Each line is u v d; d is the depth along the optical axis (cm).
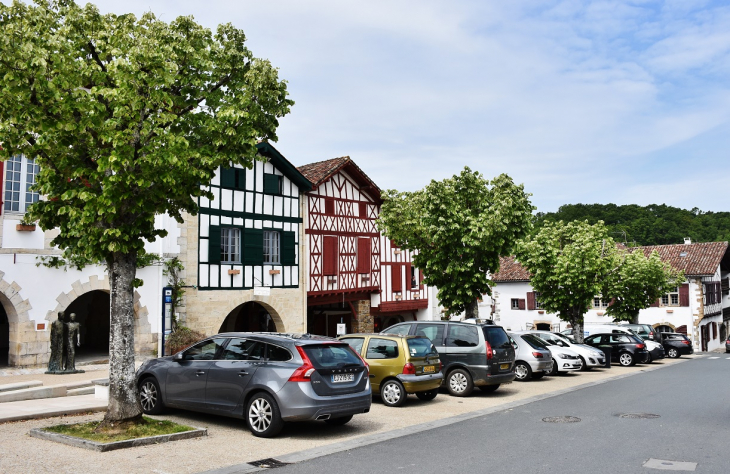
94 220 877
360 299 2944
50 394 1262
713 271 4062
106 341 2541
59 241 966
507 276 4509
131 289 928
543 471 712
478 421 1080
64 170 906
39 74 800
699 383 1722
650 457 782
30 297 1731
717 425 1019
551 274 2619
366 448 848
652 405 1269
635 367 2473
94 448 798
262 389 924
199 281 2175
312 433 959
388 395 1284
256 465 743
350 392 956
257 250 2403
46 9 913
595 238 2889
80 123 853
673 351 3162
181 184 939
